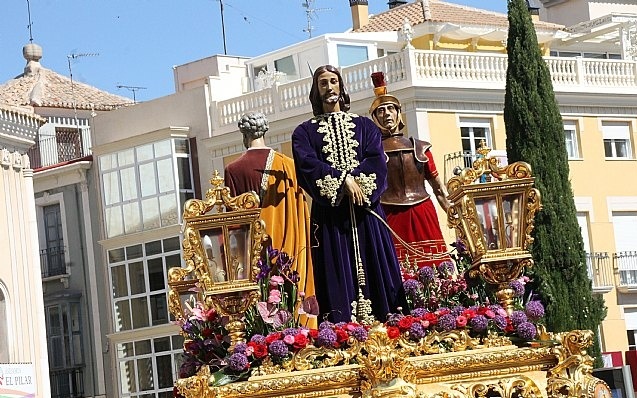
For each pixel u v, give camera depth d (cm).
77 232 5372
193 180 5112
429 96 4603
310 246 915
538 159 3975
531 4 6191
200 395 814
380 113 1033
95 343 5322
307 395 816
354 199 884
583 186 5009
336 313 889
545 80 4044
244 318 861
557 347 833
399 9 5712
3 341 4200
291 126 4769
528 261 875
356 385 817
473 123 4691
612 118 5091
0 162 4275
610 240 5034
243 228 843
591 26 5694
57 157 5750
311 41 5206
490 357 827
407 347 828
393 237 1011
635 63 5178
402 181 1020
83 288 5369
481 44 5484
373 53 5269
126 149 5225
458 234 970
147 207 5162
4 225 4256
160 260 5153
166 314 5147
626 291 5034
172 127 5075
